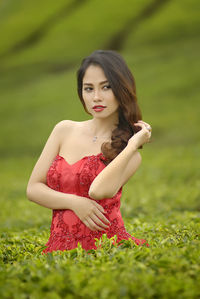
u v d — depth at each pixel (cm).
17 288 338
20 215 1066
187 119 2641
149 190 1308
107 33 4344
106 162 468
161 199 1159
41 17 5078
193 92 3034
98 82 463
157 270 367
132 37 4159
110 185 439
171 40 3966
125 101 466
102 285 329
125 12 4619
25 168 2170
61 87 3594
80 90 487
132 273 352
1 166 2294
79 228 460
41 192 471
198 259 385
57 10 5122
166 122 2652
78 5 5081
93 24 4559
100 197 442
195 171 1523
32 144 2753
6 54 4559
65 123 499
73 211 461
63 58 4184
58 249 461
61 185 472
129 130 483
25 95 3619
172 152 2041
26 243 523
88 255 407
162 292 324
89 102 472
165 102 2959
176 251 400
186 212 819
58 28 4719
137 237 531
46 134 2856
